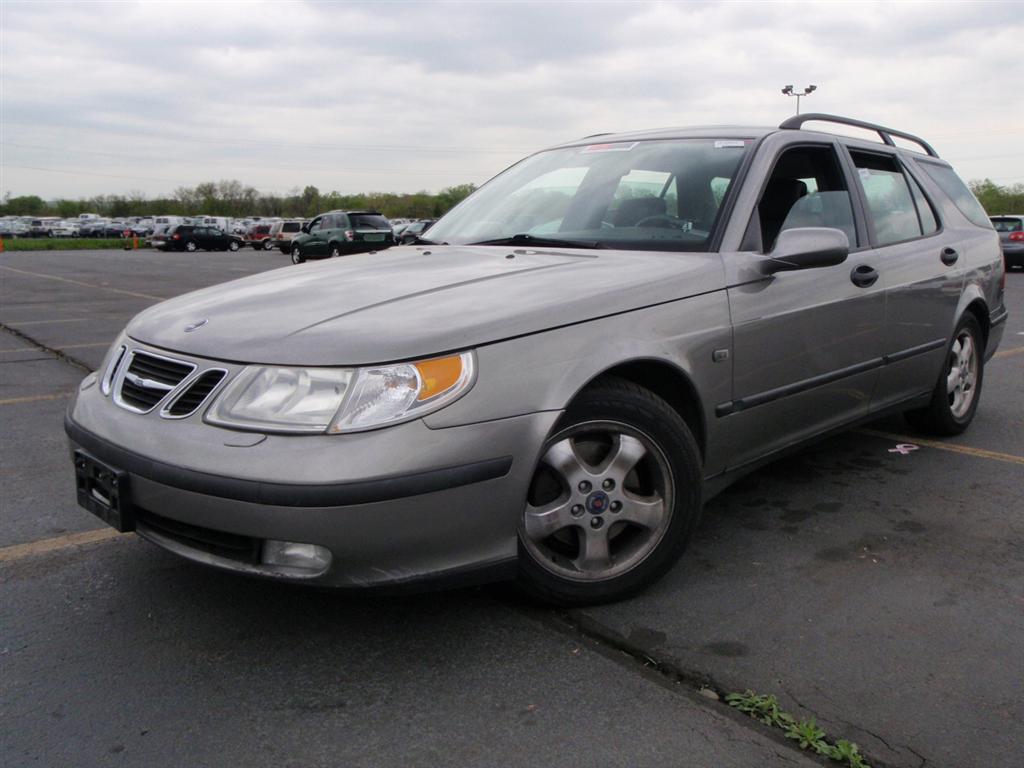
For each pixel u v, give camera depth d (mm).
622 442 2750
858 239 3850
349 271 3133
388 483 2227
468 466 2336
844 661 2459
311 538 2221
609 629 2646
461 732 2145
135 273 22781
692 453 2871
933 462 4367
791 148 3635
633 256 3096
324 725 2178
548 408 2480
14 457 4562
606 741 2105
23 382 6746
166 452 2363
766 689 2318
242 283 3174
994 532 3438
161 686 2352
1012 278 18391
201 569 3084
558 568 2701
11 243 51969
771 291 3209
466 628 2658
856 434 4930
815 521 3559
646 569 2822
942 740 2104
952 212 4785
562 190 3795
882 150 4391
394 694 2309
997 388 6273
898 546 3297
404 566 2328
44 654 2514
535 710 2232
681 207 3371
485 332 2430
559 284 2748
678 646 2543
